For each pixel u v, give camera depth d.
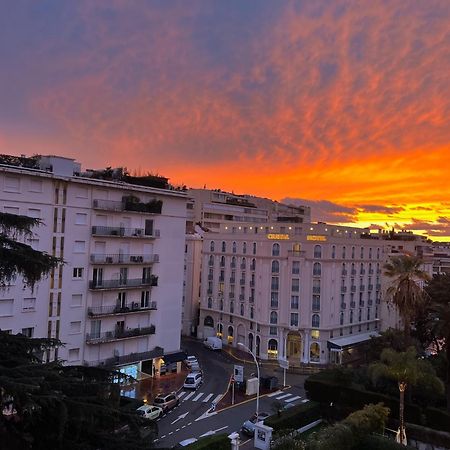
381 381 43.47
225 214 115.12
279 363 67.00
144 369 54.84
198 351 76.44
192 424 43.50
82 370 10.42
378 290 83.31
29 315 42.91
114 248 50.41
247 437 40.56
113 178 53.69
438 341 61.91
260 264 74.94
